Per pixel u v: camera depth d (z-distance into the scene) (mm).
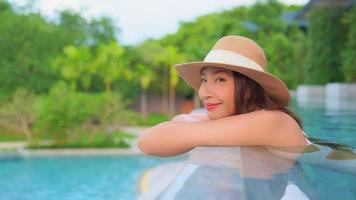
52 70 32844
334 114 5859
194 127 1511
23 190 11766
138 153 17719
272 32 29344
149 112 41062
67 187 12086
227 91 1526
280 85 1517
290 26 30453
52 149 18203
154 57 36250
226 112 1551
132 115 21188
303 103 9875
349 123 3998
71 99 19234
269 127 1446
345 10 16688
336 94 13172
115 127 19859
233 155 1371
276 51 25484
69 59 32375
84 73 33312
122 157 17219
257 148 1437
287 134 1474
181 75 1735
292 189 1152
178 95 41125
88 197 10969
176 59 35812
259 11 29578
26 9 34938
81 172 14227
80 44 38875
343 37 16500
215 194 1126
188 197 1139
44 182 12742
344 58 15469
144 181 8539
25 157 17234
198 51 32094
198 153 1412
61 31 35781
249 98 1545
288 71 24891
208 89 1560
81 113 19141
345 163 1363
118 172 14156
